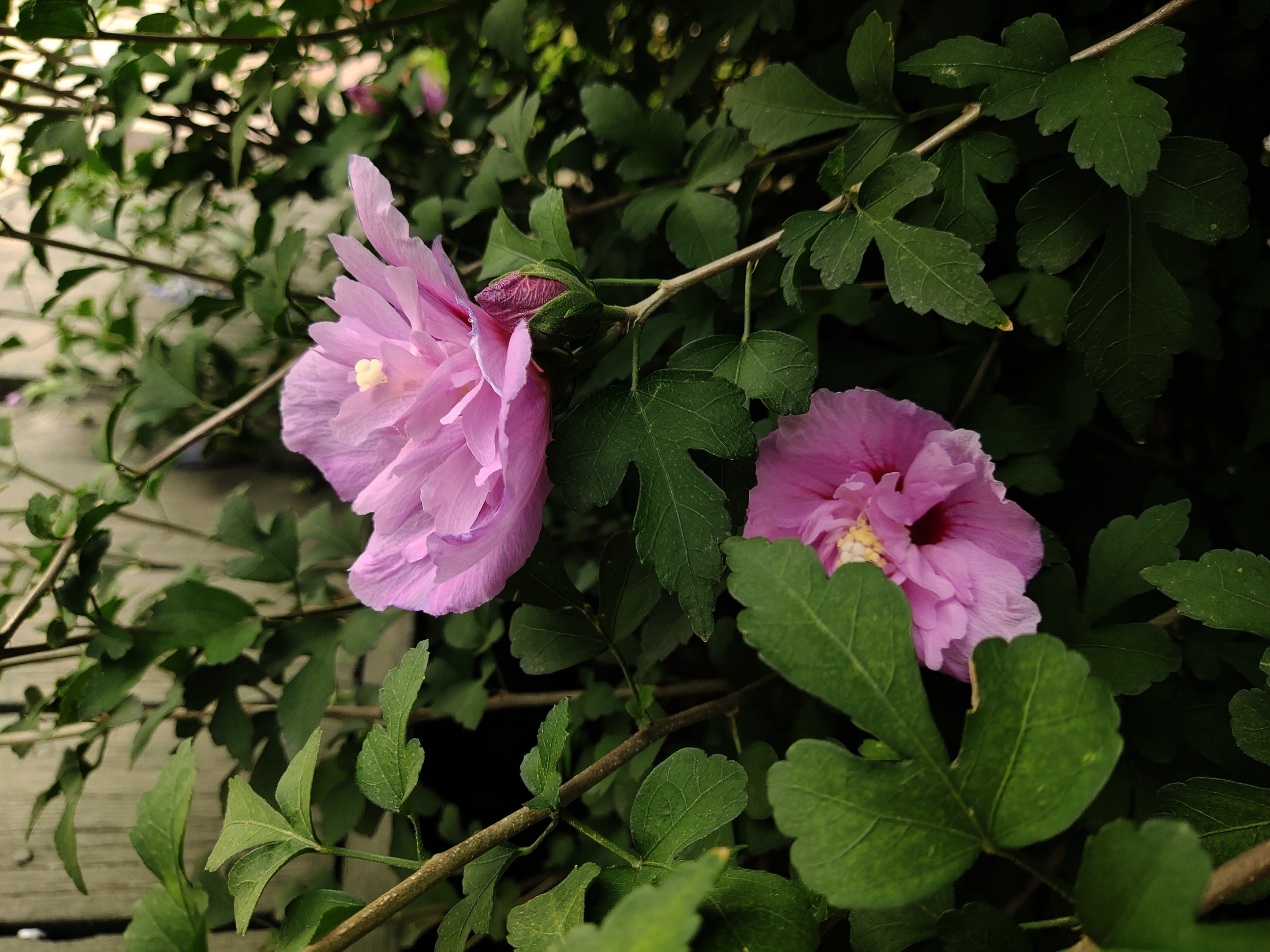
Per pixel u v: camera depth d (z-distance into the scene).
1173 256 0.27
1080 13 0.30
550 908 0.17
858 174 0.25
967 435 0.23
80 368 0.50
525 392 0.21
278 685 0.35
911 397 0.32
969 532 0.24
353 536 0.38
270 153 0.45
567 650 0.25
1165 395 0.38
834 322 0.38
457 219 0.36
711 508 0.21
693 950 0.17
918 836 0.14
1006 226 0.32
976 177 0.24
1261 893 0.15
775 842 0.26
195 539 0.46
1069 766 0.14
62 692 0.32
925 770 0.15
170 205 0.44
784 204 0.41
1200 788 0.17
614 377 0.32
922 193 0.22
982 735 0.15
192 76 0.39
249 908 0.19
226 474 0.50
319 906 0.19
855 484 0.23
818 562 0.15
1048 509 0.35
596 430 0.22
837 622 0.15
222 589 0.32
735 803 0.18
